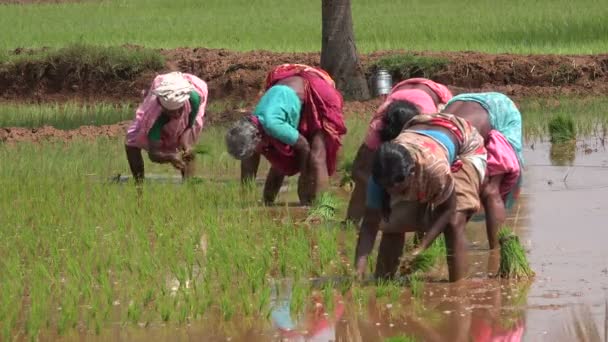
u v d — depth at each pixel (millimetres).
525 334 10250
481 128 13094
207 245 13805
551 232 14234
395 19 42750
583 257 12914
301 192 16312
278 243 13945
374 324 10742
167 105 16359
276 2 53188
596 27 37781
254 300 11539
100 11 51906
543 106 28312
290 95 15469
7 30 43781
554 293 11500
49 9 53750
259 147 15656
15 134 24531
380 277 12094
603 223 14703
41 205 16109
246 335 10477
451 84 31875
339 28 30531
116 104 33469
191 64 34062
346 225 14664
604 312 10789
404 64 32031
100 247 13812
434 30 38875
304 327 10695
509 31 37969
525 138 23156
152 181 18109
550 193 16984
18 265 12539
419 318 10867
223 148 21891
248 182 17062
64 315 10711
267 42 38438
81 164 20328
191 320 10906
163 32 41781
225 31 41469
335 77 30688
